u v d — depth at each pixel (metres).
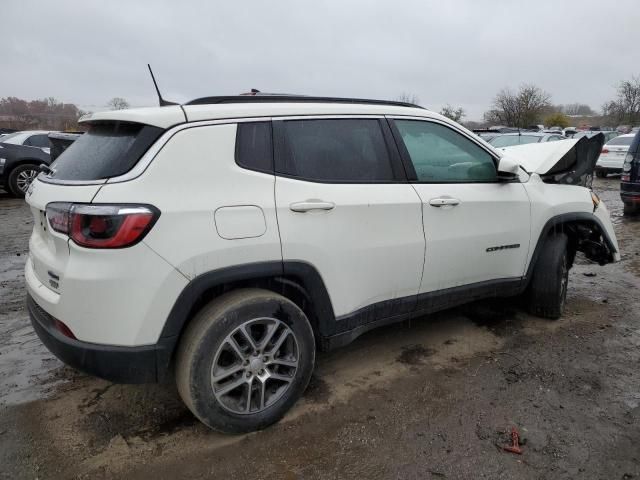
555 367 3.39
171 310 2.31
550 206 3.97
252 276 2.49
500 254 3.67
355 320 2.96
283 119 2.73
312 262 2.68
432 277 3.29
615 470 2.40
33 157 11.21
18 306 4.50
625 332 3.97
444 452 2.52
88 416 2.81
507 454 2.51
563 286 4.21
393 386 3.14
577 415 2.83
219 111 2.53
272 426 2.72
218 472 2.38
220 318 2.42
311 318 2.88
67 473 2.36
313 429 2.70
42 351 3.61
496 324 4.11
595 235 4.59
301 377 2.76
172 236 2.27
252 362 2.57
